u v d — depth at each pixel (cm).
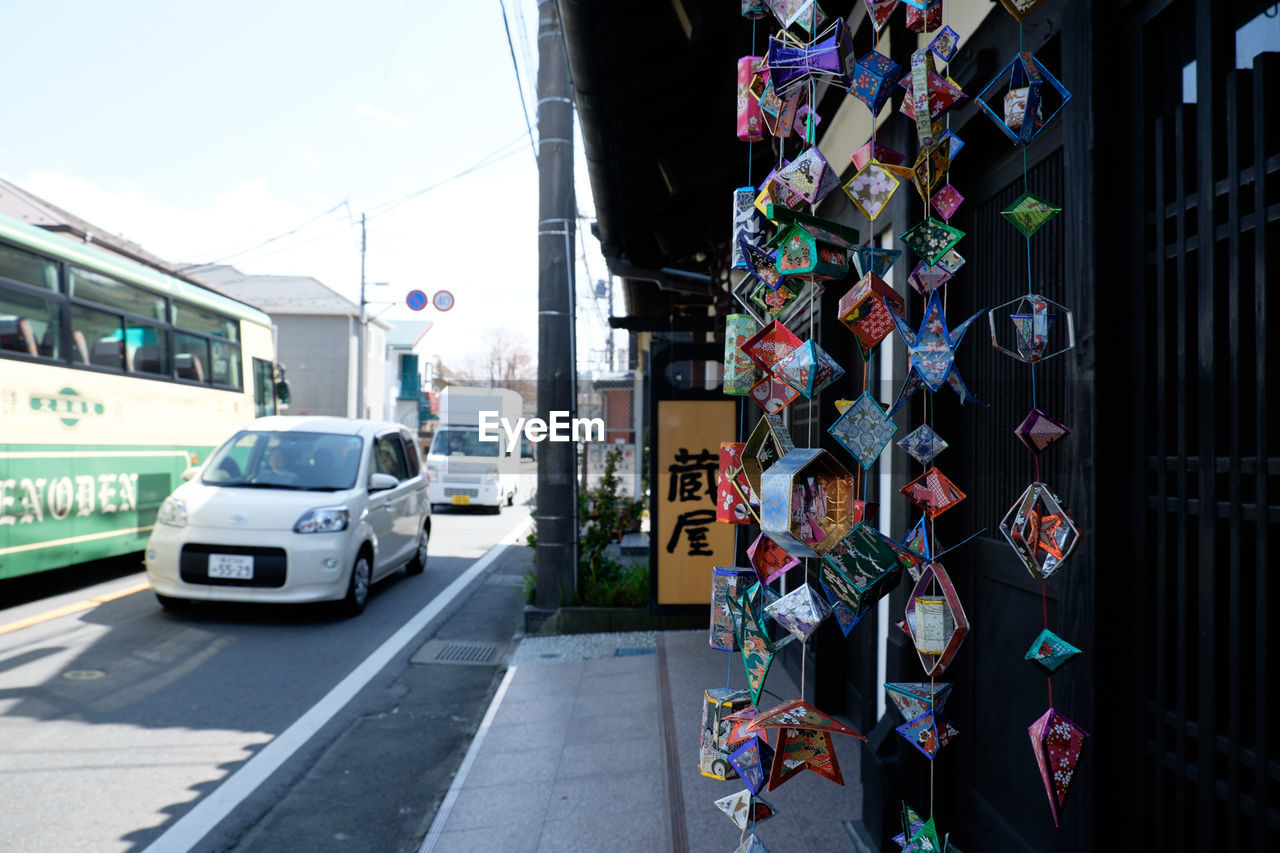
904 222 309
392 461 923
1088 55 187
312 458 815
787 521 121
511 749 430
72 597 812
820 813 336
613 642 669
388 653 658
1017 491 244
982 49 250
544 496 723
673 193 709
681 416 662
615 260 917
